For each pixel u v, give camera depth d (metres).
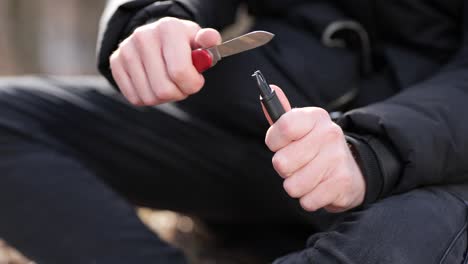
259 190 1.21
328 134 0.71
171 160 1.19
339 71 1.12
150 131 1.18
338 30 1.15
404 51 1.13
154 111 1.19
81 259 1.03
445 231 0.76
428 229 0.74
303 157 0.70
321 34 1.16
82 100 1.17
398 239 0.73
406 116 0.80
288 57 1.09
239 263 1.43
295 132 0.69
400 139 0.78
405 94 0.88
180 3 0.92
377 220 0.74
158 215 1.72
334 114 0.93
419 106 0.83
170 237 1.58
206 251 1.49
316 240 0.79
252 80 1.06
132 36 0.80
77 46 3.31
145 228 1.07
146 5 0.91
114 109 1.18
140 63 0.79
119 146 1.18
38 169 1.03
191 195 1.25
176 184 1.22
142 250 1.04
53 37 3.25
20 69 2.97
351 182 0.73
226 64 1.07
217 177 1.22
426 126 0.79
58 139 1.15
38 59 3.04
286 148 0.71
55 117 1.14
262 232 1.42
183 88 0.78
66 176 1.04
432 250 0.73
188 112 1.19
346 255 0.73
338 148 0.72
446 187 0.85
